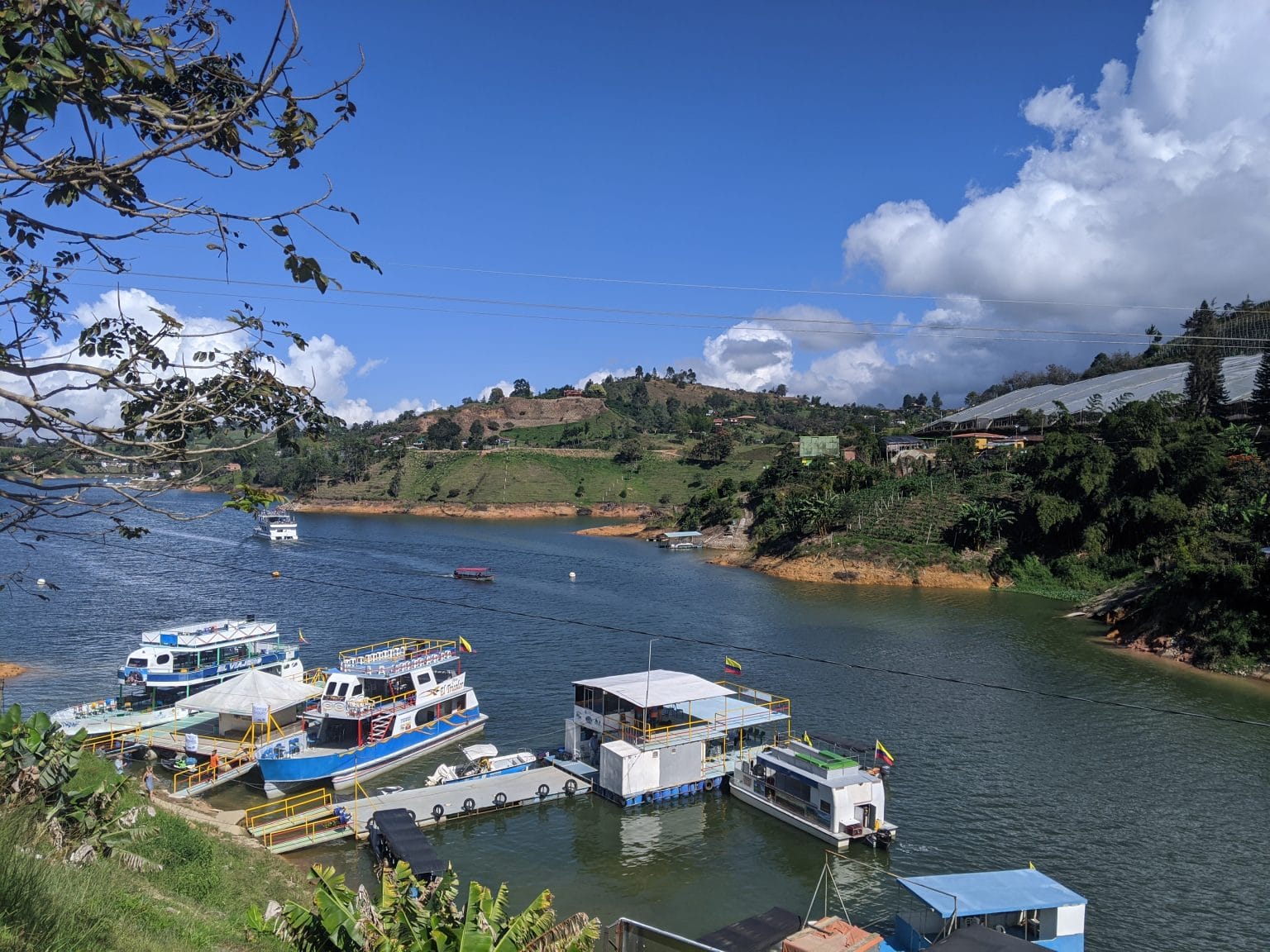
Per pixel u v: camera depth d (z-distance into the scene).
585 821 37.38
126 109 8.26
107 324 10.77
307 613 77.56
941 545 109.00
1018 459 123.69
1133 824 36.97
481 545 137.25
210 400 10.72
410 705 43.97
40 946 10.80
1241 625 64.06
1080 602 90.69
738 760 41.69
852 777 36.56
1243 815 37.94
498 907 13.85
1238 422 120.88
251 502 10.64
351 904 13.95
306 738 42.16
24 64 7.10
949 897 26.92
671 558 129.12
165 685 49.00
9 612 74.81
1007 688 48.34
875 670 61.38
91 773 29.47
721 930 27.64
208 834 29.31
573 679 57.91
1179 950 27.88
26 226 9.47
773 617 80.75
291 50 9.03
